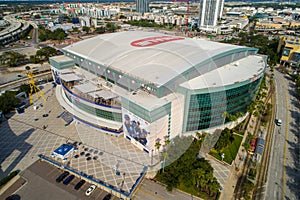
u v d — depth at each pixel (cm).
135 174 5169
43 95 9712
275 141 6844
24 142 6569
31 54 16762
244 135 7000
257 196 4906
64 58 9769
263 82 10162
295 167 5769
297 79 11544
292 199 4838
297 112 8731
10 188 5062
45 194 4916
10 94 8775
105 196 4866
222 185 5169
